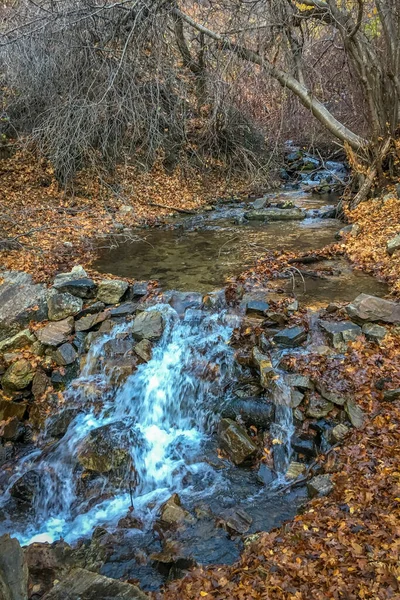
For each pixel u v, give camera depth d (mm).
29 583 3881
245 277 8102
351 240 9609
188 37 14367
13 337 6781
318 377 5512
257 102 14820
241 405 5652
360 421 4961
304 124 17031
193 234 11047
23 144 13258
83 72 12352
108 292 7484
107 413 6152
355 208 11539
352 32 10992
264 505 4586
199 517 4523
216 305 7148
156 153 14672
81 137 12266
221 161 15773
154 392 6219
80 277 7883
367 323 6254
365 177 12070
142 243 10469
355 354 5762
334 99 15820
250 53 12297
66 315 7062
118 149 13461
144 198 13609
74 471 5375
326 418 5219
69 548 4324
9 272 8156
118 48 12781
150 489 5215
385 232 9453
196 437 5789
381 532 3688
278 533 3988
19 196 12562
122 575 4004
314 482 4531
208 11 12406
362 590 3262
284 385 5523
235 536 4227
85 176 13383
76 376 6527
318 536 3805
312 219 11891
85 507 5094
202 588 3541
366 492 4125
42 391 6355
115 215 12336
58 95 12570
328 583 3346
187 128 15258
